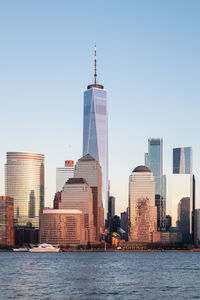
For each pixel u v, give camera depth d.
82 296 199.75
